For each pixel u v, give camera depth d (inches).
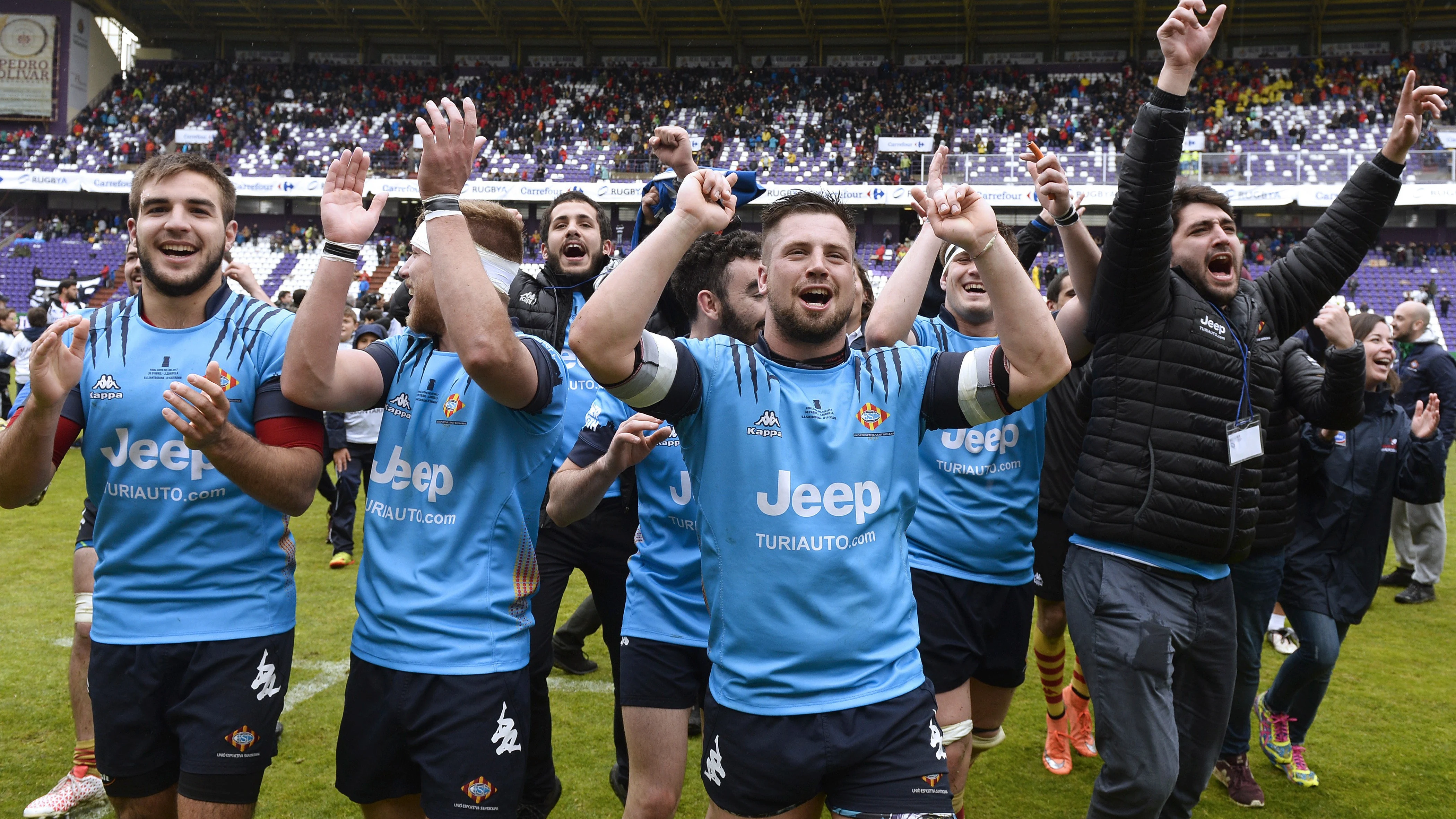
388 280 1122.0
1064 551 144.8
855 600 74.9
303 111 1359.5
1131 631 100.0
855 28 1382.9
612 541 125.4
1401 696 175.9
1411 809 132.9
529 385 83.4
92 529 129.3
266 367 91.9
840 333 77.9
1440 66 1221.1
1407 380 239.1
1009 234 117.6
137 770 89.2
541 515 124.6
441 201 79.9
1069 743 148.3
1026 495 119.0
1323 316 117.1
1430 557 238.7
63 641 190.5
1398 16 1262.3
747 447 75.5
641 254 69.7
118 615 89.0
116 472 89.5
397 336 95.7
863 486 76.4
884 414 78.1
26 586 231.9
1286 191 987.9
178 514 88.5
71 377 83.6
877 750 73.6
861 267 126.1
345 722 87.4
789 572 74.4
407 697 83.2
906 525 80.3
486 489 86.6
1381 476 137.0
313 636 197.5
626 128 1306.6
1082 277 113.0
